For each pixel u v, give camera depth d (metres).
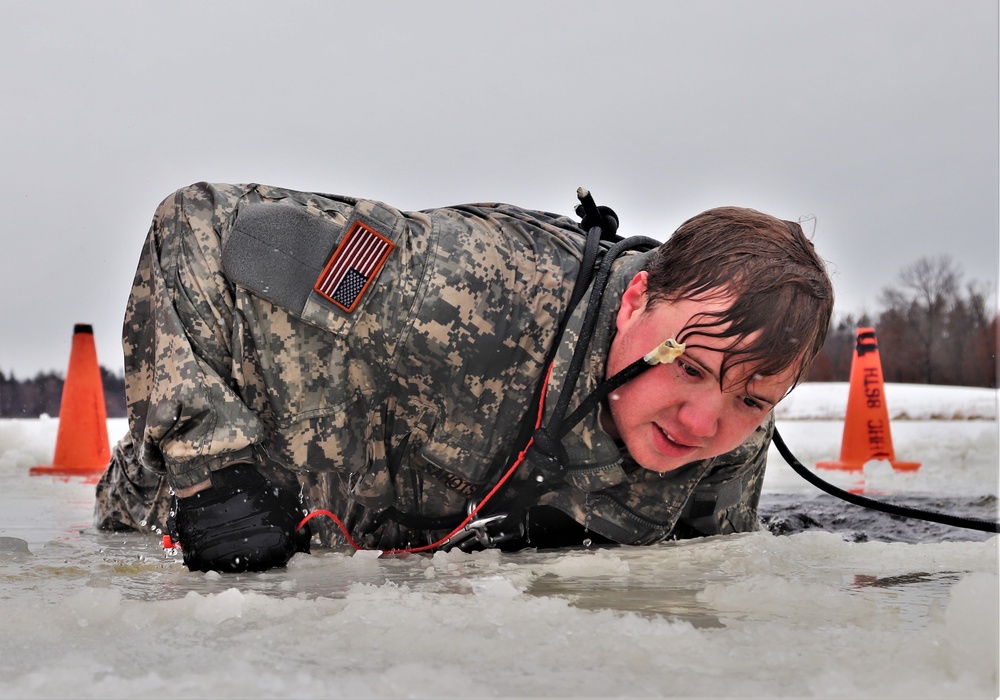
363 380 1.63
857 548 1.72
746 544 1.74
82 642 0.92
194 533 1.47
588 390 1.59
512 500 1.75
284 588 1.29
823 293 1.41
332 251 1.60
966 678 0.79
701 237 1.45
